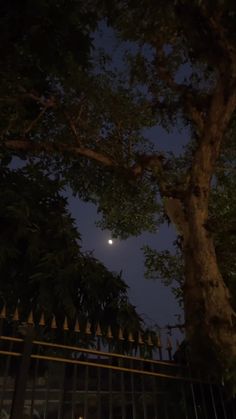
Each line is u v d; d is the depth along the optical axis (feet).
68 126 37.55
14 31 21.49
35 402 23.03
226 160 38.06
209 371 20.80
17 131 31.32
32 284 30.53
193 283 24.53
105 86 36.88
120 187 39.65
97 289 30.76
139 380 24.13
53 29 21.49
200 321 22.80
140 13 28.99
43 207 34.53
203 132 28.09
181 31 29.94
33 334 16.10
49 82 34.73
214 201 37.19
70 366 25.32
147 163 33.01
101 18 29.17
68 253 32.01
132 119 37.55
